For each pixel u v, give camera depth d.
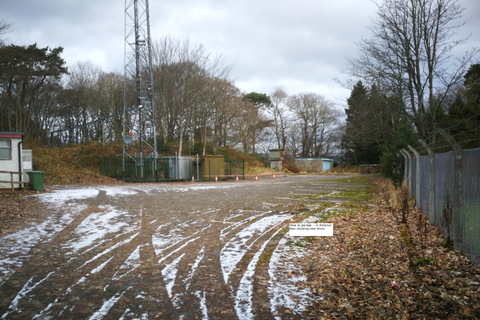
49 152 33.59
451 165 6.77
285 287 4.87
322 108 65.25
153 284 4.99
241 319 3.90
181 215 10.88
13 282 5.04
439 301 4.17
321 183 25.89
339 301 4.38
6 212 10.95
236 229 8.80
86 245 7.18
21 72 34.22
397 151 19.95
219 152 47.12
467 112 18.19
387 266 5.59
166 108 41.72
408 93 21.91
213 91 41.78
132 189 20.31
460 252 5.93
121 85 47.91
